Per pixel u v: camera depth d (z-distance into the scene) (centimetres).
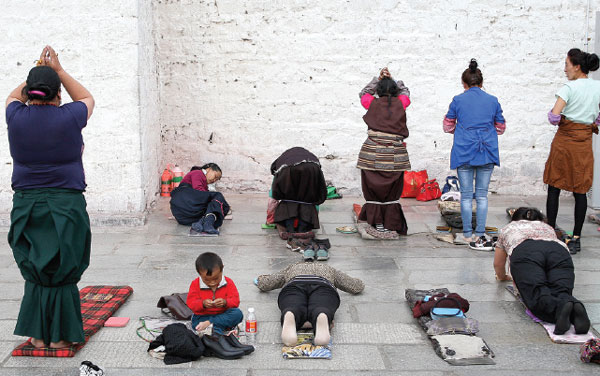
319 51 867
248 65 875
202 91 888
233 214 780
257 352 410
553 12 853
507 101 875
